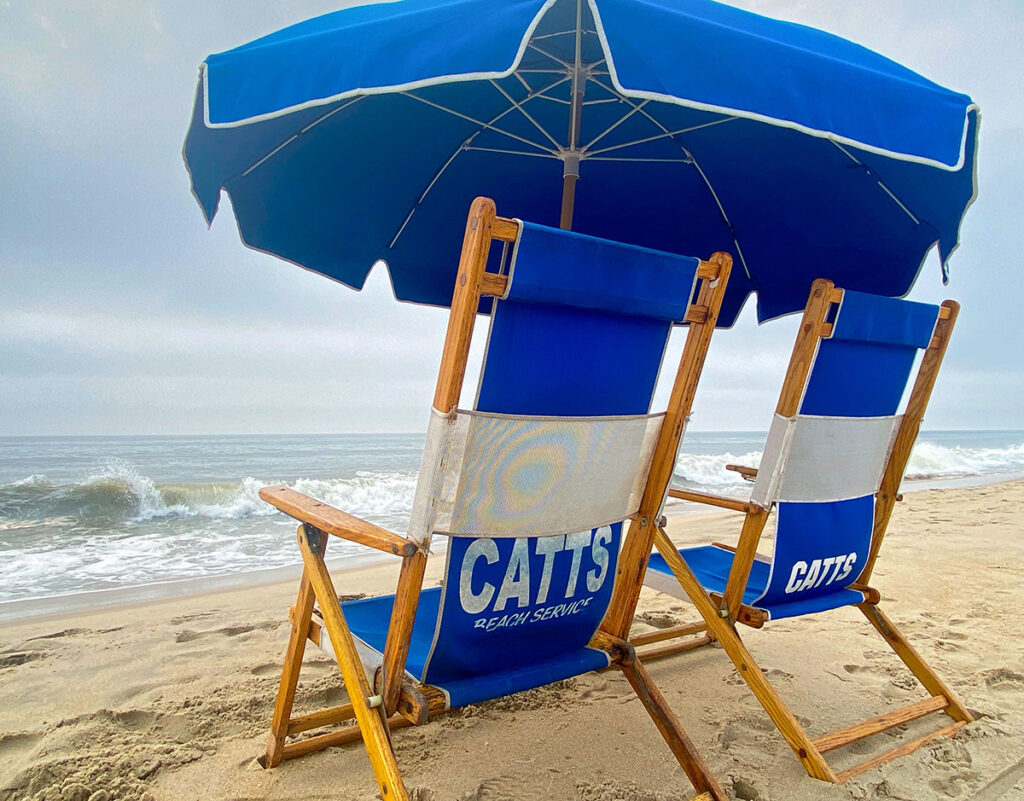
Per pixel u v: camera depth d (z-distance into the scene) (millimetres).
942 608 3551
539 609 1427
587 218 3320
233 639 2957
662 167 2992
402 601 1244
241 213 2428
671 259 1343
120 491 8469
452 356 1149
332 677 2426
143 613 3527
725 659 2746
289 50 1272
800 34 1568
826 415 1923
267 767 1776
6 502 8172
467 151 2967
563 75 2514
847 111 1210
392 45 1112
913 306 1992
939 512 7383
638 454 1523
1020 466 21109
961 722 2189
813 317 1812
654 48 1039
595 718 2154
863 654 2838
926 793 1750
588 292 1239
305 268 2744
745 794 1722
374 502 10266
